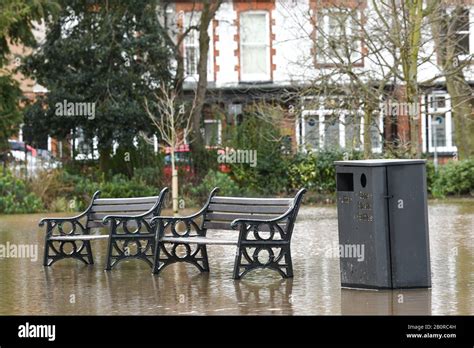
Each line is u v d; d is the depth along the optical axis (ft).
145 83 121.19
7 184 104.73
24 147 126.11
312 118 95.04
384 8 90.84
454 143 149.38
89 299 43.62
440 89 133.39
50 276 51.75
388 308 38.65
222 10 152.56
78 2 120.57
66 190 110.32
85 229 56.70
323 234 72.38
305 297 42.11
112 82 119.44
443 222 79.46
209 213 51.34
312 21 86.12
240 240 47.83
